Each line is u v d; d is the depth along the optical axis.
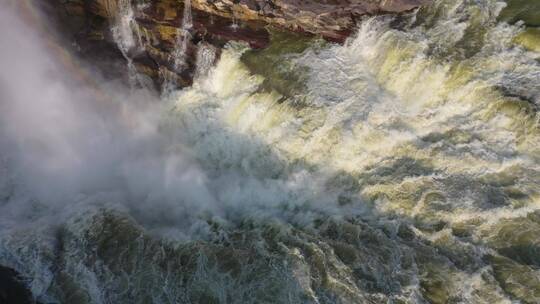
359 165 15.21
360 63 16.52
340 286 12.70
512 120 13.73
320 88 16.41
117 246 14.23
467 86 14.49
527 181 13.31
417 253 13.25
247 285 12.97
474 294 12.23
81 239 14.46
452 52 15.09
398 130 15.04
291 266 13.30
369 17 16.75
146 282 13.22
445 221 13.61
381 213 14.40
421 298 12.30
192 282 13.18
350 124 15.59
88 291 12.95
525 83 14.04
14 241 14.38
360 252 13.49
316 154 15.80
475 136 14.17
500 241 12.96
